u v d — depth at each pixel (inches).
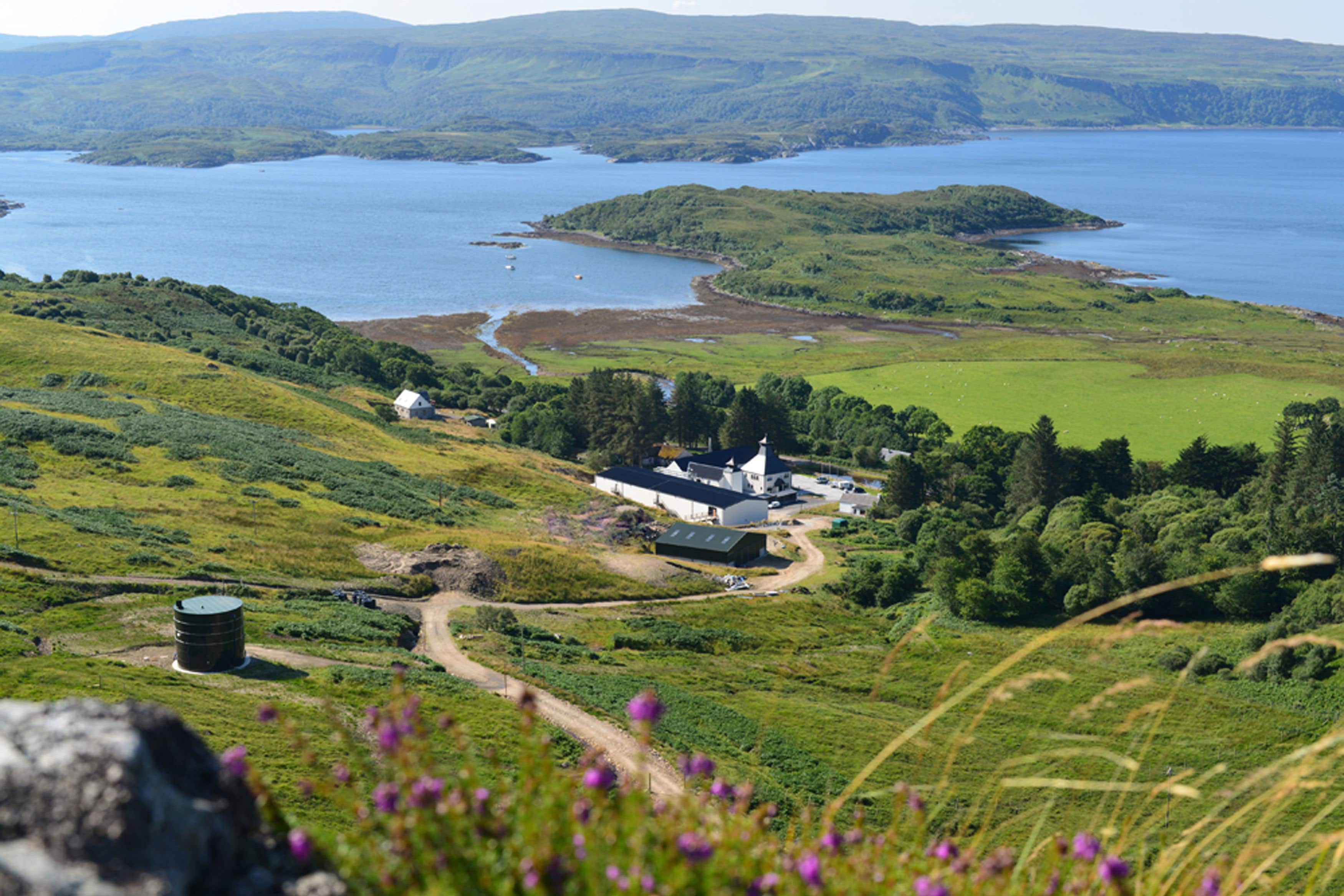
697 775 277.3
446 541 3986.2
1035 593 3767.2
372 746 1765.5
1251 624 3442.4
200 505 3882.9
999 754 2048.5
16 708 211.9
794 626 3737.7
